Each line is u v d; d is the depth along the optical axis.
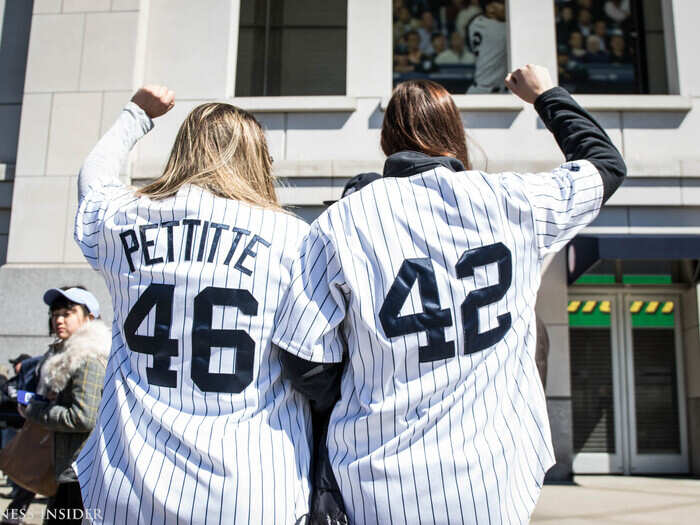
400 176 1.58
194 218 1.60
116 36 7.82
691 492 6.55
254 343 1.51
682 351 8.09
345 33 8.79
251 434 1.45
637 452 7.92
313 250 1.53
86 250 1.72
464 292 1.44
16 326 7.12
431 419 1.39
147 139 7.76
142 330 1.54
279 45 8.76
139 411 1.50
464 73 8.59
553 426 7.32
